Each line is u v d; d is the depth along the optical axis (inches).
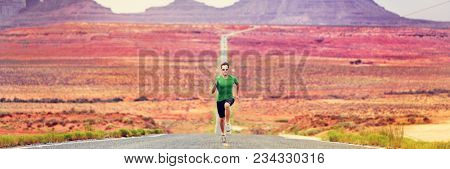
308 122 2075.5
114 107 2112.5
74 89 2101.4
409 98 2038.6
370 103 2063.2
